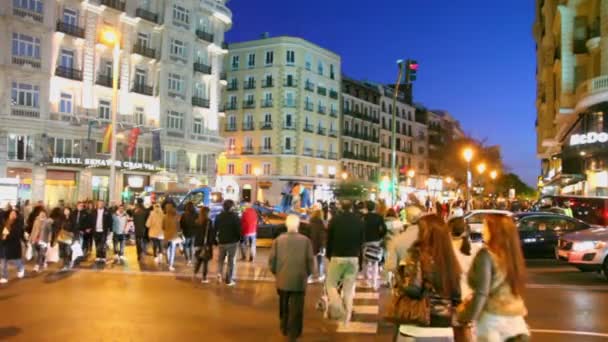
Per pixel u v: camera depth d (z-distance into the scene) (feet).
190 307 34.27
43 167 128.06
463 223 26.43
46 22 128.98
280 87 228.02
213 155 174.29
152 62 153.38
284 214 76.02
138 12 149.18
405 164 316.81
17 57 124.36
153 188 135.85
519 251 15.17
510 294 14.88
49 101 129.29
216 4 175.01
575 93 103.50
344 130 259.80
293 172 226.99
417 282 16.65
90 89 138.00
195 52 168.55
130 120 147.13
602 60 92.27
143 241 61.11
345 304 30.81
